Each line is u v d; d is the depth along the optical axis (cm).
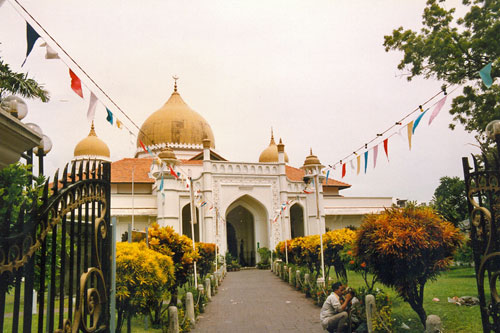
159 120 3534
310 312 960
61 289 276
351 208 3338
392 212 700
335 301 655
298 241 1633
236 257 3378
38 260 354
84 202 305
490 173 405
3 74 810
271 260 2642
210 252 1739
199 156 3269
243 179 2939
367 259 715
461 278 1441
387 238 642
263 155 3800
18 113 305
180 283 1080
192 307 864
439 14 1243
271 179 3012
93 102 419
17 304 234
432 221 658
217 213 2622
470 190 422
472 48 1126
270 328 808
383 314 629
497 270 397
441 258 655
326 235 1381
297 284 1391
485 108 1167
